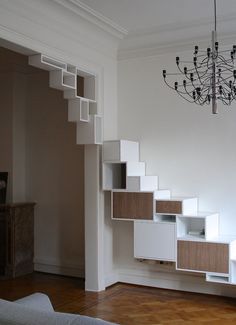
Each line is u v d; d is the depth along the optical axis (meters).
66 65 4.21
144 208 4.39
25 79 5.87
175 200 4.23
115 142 4.52
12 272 5.36
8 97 5.73
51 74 4.13
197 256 4.11
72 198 5.52
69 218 5.53
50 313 1.65
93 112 4.68
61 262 5.54
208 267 4.04
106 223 4.82
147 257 4.40
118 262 5.00
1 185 5.66
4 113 5.76
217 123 4.43
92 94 4.69
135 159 4.79
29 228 5.67
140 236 4.45
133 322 3.66
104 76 4.81
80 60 4.40
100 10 4.05
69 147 5.54
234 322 3.64
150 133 4.83
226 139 4.38
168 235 4.28
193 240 4.12
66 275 5.48
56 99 5.64
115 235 4.99
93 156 4.68
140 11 4.10
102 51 4.77
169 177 4.71
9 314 1.65
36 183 5.79
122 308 4.04
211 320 3.69
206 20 4.32
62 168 5.60
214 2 3.86
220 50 4.38
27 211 5.64
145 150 4.86
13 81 5.70
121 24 4.46
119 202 4.55
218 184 4.42
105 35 4.67
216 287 4.40
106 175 4.66
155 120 4.80
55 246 5.62
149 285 4.79
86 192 4.71
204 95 4.36
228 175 4.36
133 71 4.95
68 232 5.53
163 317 3.78
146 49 4.82
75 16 4.10
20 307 1.72
